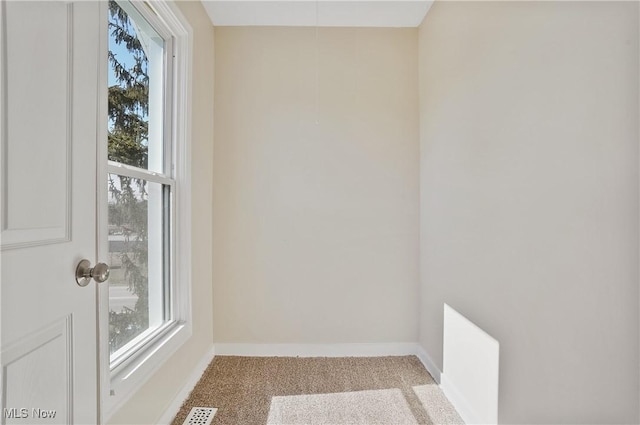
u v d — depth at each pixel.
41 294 0.91
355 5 2.58
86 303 1.09
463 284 2.04
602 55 1.09
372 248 2.88
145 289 1.81
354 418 1.98
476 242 1.88
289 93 2.88
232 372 2.54
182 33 2.15
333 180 2.88
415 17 2.75
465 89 2.02
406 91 2.87
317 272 2.87
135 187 1.71
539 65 1.38
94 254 1.15
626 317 1.01
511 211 1.56
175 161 2.14
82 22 1.08
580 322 1.18
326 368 2.61
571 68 1.22
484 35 1.79
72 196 1.04
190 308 2.24
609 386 1.07
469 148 1.97
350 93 2.88
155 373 1.78
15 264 0.83
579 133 1.18
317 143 2.88
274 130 2.87
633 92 0.99
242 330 2.86
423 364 2.70
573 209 1.21
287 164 2.87
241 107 2.87
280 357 2.82
